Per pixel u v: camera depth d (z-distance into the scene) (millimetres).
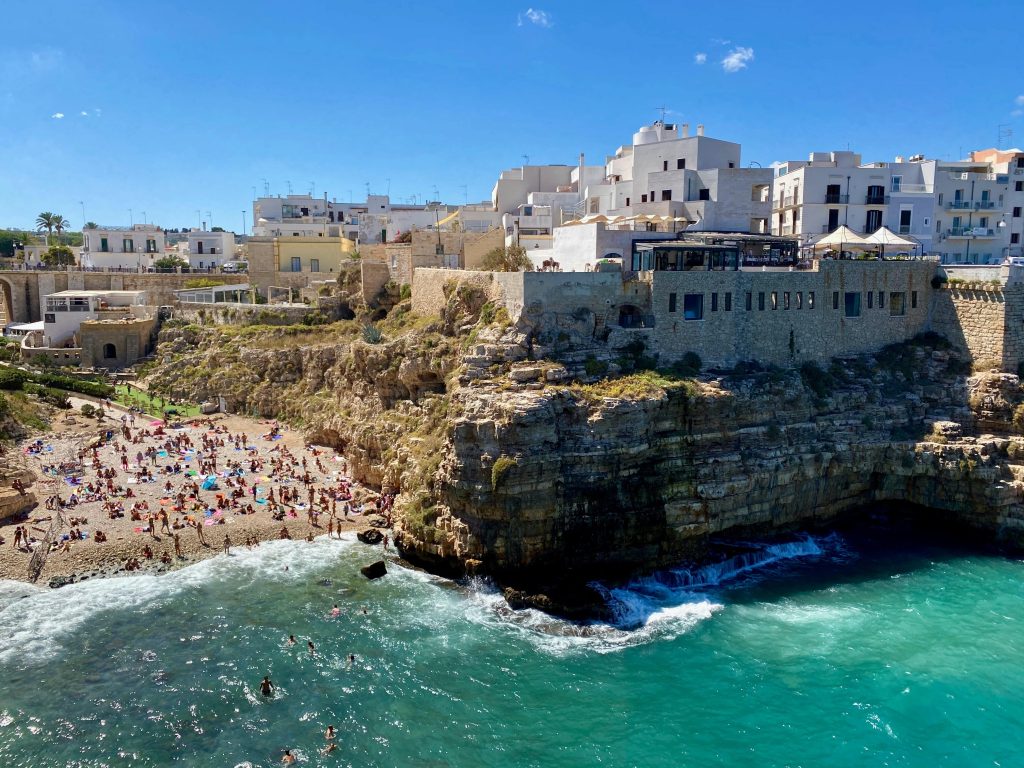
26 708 39438
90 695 40562
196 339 105500
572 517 50469
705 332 61719
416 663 43531
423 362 64875
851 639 45844
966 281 68000
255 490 67062
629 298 60500
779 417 58844
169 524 59906
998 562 56188
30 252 162375
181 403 95625
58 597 50031
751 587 52250
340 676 42312
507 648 44938
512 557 49969
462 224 110500
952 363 66750
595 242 70688
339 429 75750
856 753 36750
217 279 131500
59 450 74875
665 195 87375
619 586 51219
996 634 46500
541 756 36719
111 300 116688
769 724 38750
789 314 64875
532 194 107688
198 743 37156
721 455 55125
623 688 41531
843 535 60781
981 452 58438
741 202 84938
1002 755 36625
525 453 48906
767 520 57469
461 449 51094
